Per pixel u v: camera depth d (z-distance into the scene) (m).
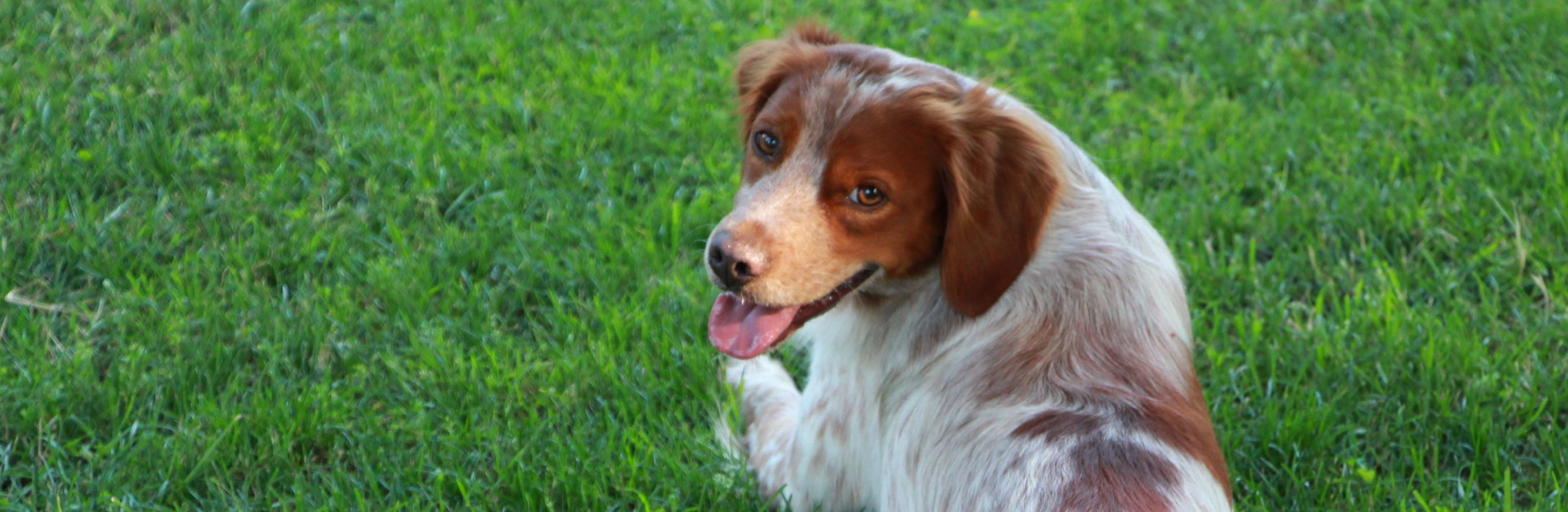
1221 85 7.55
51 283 5.23
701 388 5.06
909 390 3.92
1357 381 5.21
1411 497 4.70
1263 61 7.73
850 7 7.90
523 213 5.91
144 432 4.52
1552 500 4.58
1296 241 6.09
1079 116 7.02
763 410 4.89
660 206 5.93
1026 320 3.74
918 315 3.93
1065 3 8.23
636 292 5.46
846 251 3.68
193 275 5.24
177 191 5.77
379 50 6.93
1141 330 3.72
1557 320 5.52
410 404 4.84
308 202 5.77
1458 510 4.55
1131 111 7.22
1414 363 5.28
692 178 6.27
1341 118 7.04
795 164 3.65
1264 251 6.12
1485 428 4.87
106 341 5.00
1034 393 3.65
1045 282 3.75
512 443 4.66
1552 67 7.52
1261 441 4.87
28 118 5.96
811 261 3.64
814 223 3.63
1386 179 6.49
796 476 4.44
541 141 6.29
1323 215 6.17
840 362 4.18
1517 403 5.09
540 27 7.33
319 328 5.04
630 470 4.57
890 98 3.60
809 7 7.91
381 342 5.14
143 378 4.74
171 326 4.96
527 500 4.40
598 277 5.51
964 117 3.58
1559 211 6.03
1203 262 5.83
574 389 4.97
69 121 5.99
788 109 3.69
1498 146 6.63
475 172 6.04
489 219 5.81
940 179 3.61
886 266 3.77
